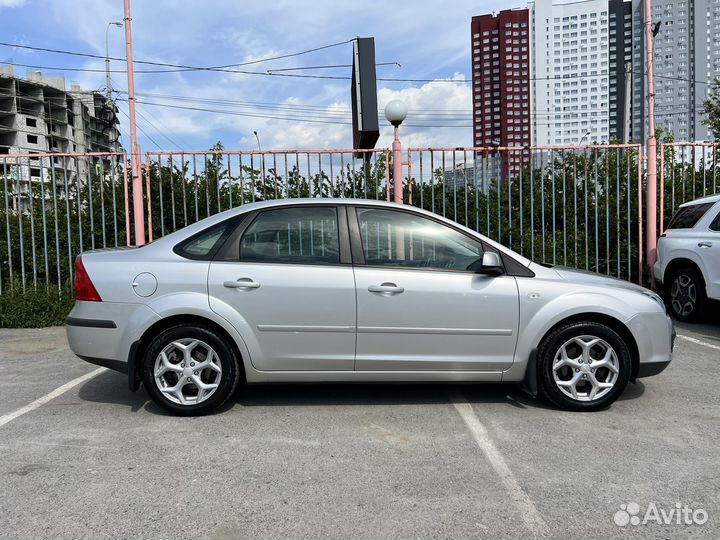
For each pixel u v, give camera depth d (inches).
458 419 167.2
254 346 167.2
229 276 167.2
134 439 152.9
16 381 210.7
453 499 119.6
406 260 173.0
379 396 189.5
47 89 3595.0
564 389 171.3
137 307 166.2
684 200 357.1
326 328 167.5
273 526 109.5
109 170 343.0
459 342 169.6
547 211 356.8
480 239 176.1
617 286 175.3
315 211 175.8
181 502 118.7
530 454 141.9
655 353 172.6
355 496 121.1
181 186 339.3
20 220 331.3
